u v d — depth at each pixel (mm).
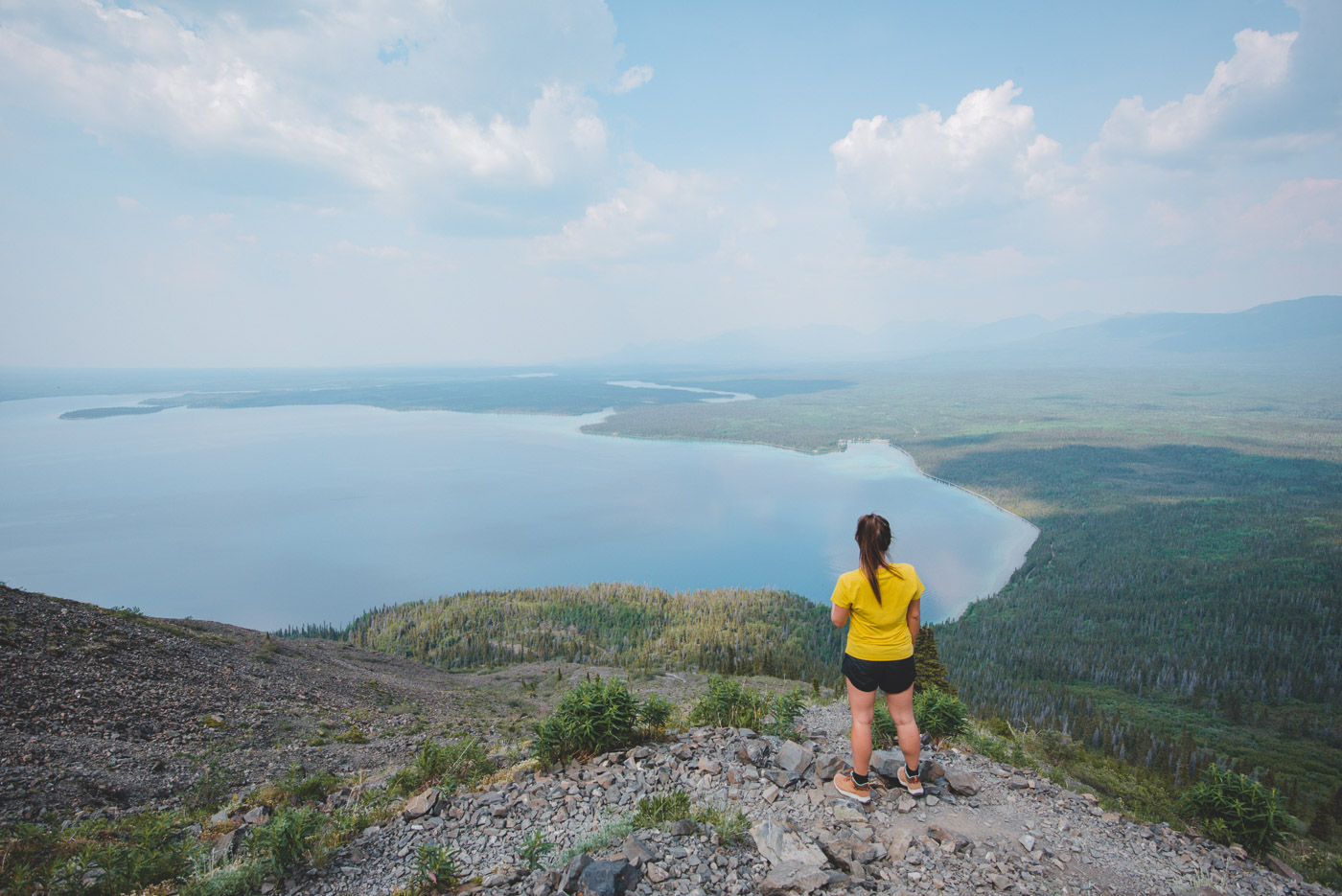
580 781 11188
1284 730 165750
